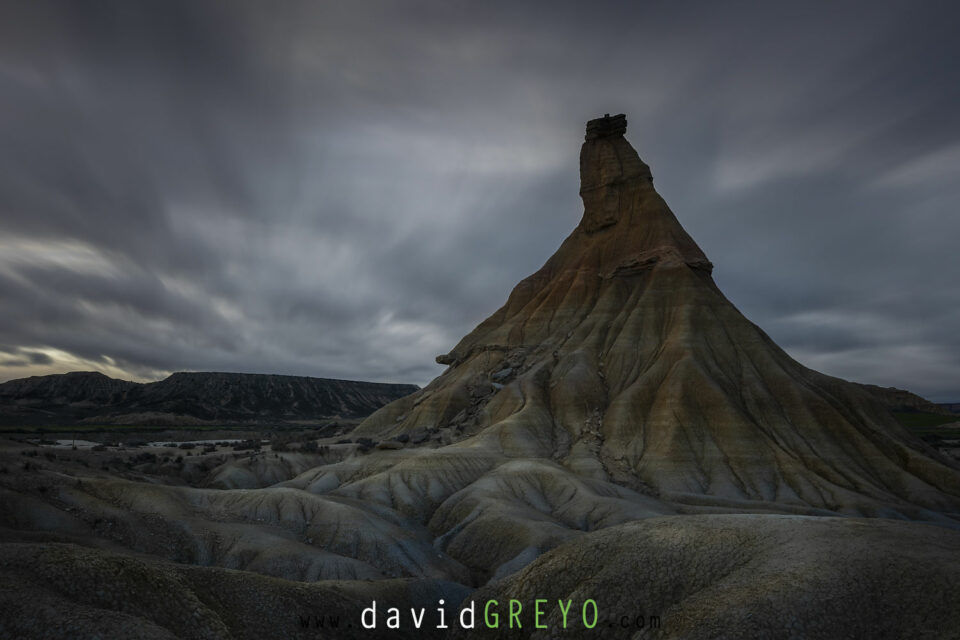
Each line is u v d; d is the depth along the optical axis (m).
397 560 54.12
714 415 100.44
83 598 22.75
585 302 147.12
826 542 25.25
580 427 110.62
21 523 43.59
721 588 23.86
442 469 87.12
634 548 28.58
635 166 163.62
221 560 48.03
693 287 130.38
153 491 55.66
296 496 65.25
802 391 105.06
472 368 143.50
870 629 20.70
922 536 25.67
